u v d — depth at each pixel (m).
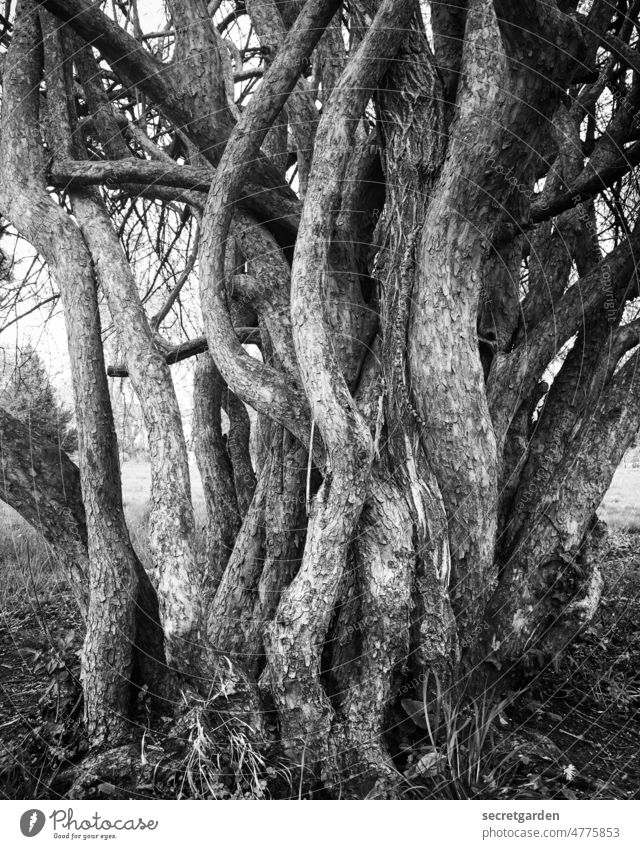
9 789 2.44
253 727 2.48
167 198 3.66
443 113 2.74
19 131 3.14
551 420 3.29
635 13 3.85
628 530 6.51
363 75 2.49
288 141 4.40
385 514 2.57
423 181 2.71
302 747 2.42
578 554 3.06
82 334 2.92
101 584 2.75
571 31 2.29
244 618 3.21
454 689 2.62
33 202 3.05
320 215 2.48
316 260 2.47
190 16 3.07
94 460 2.83
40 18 3.27
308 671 2.41
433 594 2.58
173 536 2.54
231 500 4.23
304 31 2.58
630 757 2.70
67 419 5.46
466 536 2.72
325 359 2.42
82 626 4.07
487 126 2.40
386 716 2.54
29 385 5.19
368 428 2.53
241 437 4.40
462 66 2.54
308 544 2.49
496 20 2.35
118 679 2.69
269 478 3.29
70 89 3.43
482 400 2.71
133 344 2.80
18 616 4.33
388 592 2.52
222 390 4.43
